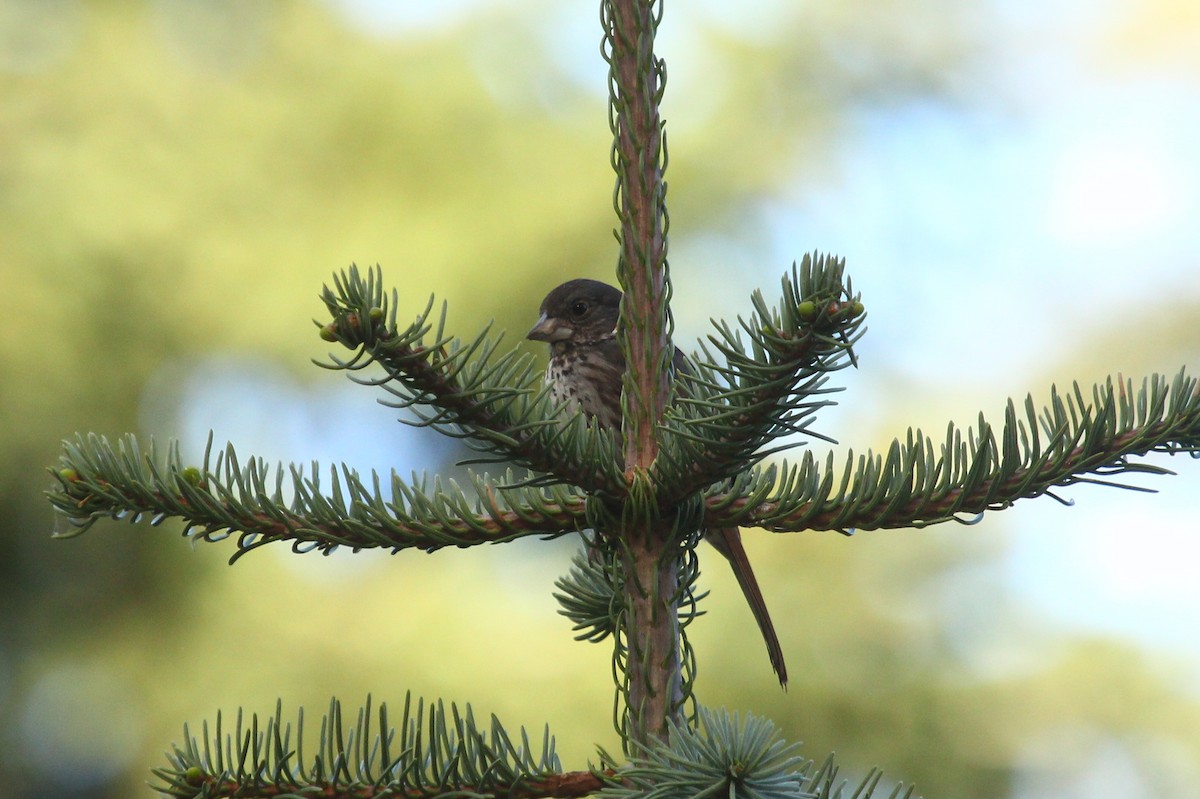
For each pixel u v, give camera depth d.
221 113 15.02
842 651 12.81
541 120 15.38
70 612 14.12
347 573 13.45
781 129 15.77
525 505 3.58
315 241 14.70
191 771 3.27
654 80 3.63
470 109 15.19
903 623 12.88
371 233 14.66
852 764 12.65
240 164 14.80
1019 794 12.77
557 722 12.28
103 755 14.01
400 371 3.09
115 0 15.19
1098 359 16.42
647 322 3.61
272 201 14.79
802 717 12.58
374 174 15.09
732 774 2.88
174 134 14.82
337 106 15.12
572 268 14.70
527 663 12.62
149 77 14.94
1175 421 3.31
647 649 3.45
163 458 3.77
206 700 13.36
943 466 3.43
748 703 12.53
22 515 13.84
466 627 12.85
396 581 13.24
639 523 3.49
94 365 13.97
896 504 3.40
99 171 14.40
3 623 14.08
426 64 15.34
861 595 13.05
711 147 15.55
